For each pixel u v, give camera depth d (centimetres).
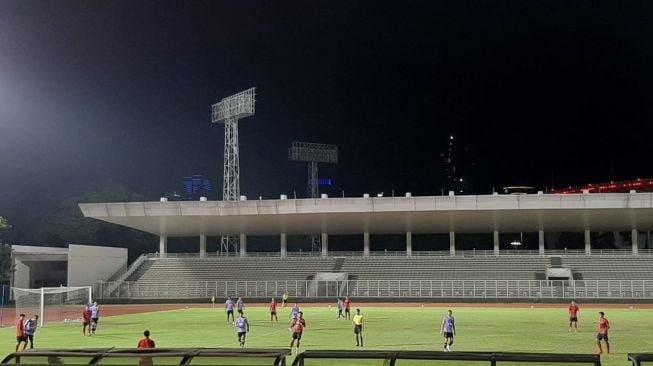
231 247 12862
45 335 3991
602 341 3453
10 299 7856
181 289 8262
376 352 1227
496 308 6794
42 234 10694
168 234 9556
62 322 5138
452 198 7881
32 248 8312
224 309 6944
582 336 3750
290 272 8625
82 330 4325
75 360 1303
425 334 3919
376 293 7831
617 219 8294
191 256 9394
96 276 8731
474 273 8225
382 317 5456
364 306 7238
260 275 8600
